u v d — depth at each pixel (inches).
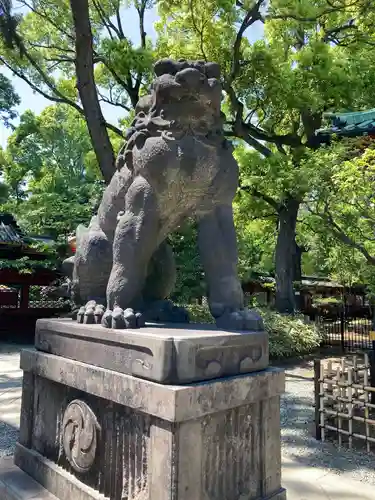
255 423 80.0
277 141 424.2
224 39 361.1
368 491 103.6
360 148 245.3
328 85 360.2
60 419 91.4
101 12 418.6
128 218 86.6
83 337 85.4
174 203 86.5
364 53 381.7
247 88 385.1
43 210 412.2
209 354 73.2
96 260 98.3
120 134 359.3
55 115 711.7
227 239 88.4
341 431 136.9
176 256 334.3
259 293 613.0
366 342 425.4
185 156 81.0
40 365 96.2
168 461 65.1
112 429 77.8
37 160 776.9
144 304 101.4
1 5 313.6
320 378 144.9
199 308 332.8
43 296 520.7
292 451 132.4
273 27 417.1
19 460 101.7
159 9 360.2
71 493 82.3
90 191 414.6
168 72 82.7
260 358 82.7
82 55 289.3
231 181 87.7
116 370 76.5
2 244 416.8
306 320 398.3
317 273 808.3
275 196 387.9
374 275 255.3
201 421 69.5
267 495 80.0
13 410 170.6
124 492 73.0
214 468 71.8
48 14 393.4
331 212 232.8
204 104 80.7
